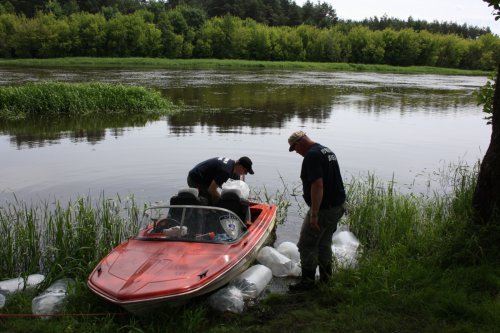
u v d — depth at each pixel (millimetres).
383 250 7430
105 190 11336
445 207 9070
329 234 6125
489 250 6266
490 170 6574
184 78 49188
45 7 111625
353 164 14469
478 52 111375
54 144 16969
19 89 24531
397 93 40031
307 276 6207
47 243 7758
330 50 99688
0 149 15930
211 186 7922
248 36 95062
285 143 17188
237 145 16766
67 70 54625
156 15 106625
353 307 5434
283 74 63500
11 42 81125
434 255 6453
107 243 7852
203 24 100750
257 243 7004
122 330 5242
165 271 5613
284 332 5078
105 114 24875
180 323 5297
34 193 11008
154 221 6699
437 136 19797
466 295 5441
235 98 32531
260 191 11531
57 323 5332
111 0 121750
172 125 21531
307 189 5930
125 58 81000
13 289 6215
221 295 5730
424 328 4969
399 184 12180
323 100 32812
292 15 137125
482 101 8922
